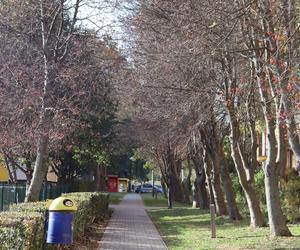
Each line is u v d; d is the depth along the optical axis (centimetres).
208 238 1638
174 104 2114
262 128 2308
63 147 2630
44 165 1744
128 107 3262
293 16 1230
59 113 1717
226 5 1280
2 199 2138
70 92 1980
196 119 2177
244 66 1738
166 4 1551
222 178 2344
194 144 2959
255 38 1384
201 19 1309
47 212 988
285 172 1920
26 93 1661
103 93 2794
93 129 3412
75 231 1349
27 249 762
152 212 3394
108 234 1828
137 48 1930
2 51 1733
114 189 7725
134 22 1767
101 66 2028
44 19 1745
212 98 1933
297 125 1427
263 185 2184
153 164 5697
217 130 2445
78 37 1803
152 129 3291
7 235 727
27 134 1677
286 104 1235
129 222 2466
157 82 2036
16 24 1747
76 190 4231
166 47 1617
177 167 4919
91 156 3797
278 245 1364
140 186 8838
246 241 1483
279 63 1235
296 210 1867
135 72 2116
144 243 1570
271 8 1260
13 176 3209
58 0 1728
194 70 1773
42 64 1731
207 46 1351
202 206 3391
